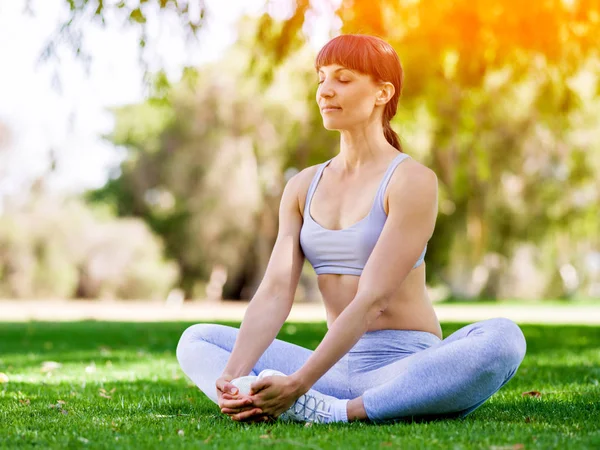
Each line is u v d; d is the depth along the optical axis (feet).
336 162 9.94
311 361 8.64
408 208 9.00
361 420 8.96
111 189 103.19
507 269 95.61
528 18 25.68
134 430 8.71
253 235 89.20
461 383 8.53
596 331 32.78
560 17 25.90
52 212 93.76
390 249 8.90
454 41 26.61
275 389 8.55
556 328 35.06
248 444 7.59
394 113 9.91
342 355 8.69
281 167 76.74
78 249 93.50
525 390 13.48
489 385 8.62
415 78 26.71
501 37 26.27
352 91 9.41
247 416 8.70
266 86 29.17
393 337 9.28
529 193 66.95
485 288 98.68
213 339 10.03
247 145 77.82
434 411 8.84
